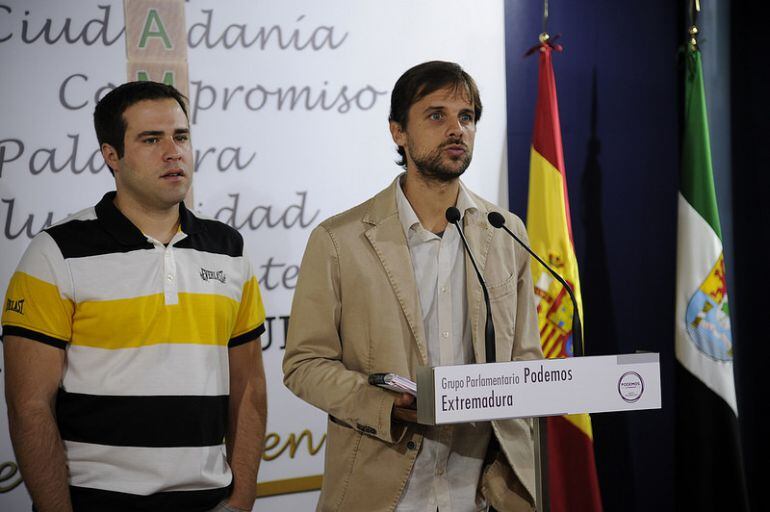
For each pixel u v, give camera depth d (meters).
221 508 1.96
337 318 1.96
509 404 1.46
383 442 1.86
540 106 2.90
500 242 2.03
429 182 1.96
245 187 2.70
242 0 2.69
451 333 1.94
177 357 1.87
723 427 3.01
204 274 1.94
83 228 1.86
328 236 1.97
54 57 2.50
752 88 3.31
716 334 3.00
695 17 3.26
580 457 2.90
